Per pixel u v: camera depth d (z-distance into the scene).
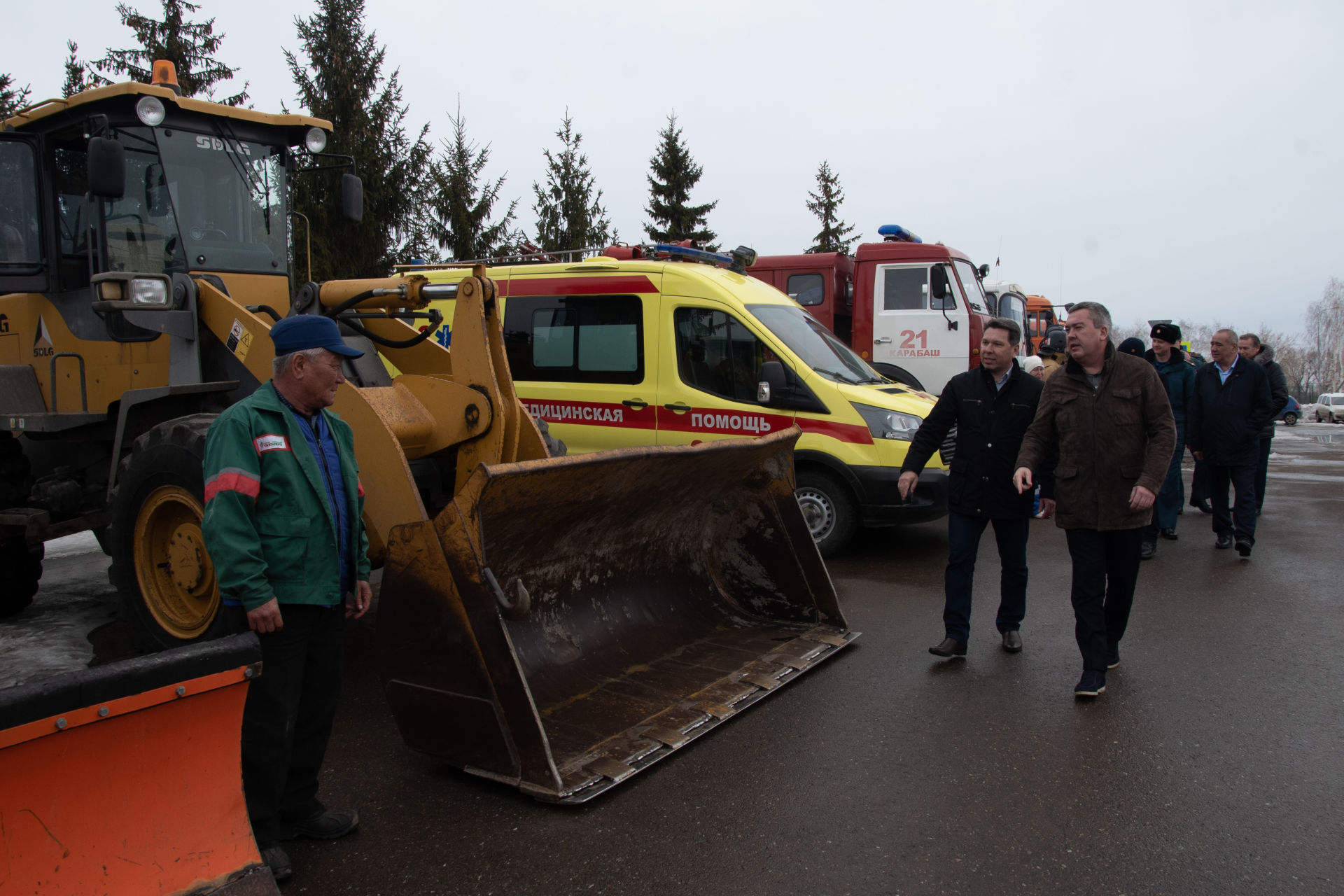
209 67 21.95
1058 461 4.55
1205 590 6.37
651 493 4.35
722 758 3.65
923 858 2.90
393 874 2.84
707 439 7.40
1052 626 5.48
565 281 8.04
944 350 11.62
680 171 32.31
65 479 5.46
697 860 2.90
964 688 4.43
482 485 3.22
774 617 5.26
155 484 4.25
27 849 2.09
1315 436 27.45
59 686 2.10
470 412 4.44
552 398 8.02
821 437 7.10
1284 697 4.30
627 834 3.07
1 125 5.29
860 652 4.98
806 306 12.59
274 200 5.63
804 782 3.44
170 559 4.35
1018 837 3.03
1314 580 6.68
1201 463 9.77
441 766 3.64
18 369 5.52
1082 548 4.35
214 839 2.46
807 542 5.11
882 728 3.95
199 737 2.42
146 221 5.15
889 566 7.09
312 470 2.84
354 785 3.48
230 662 2.43
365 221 20.00
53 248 5.40
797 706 4.20
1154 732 3.90
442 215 21.73
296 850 2.99
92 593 6.55
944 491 6.93
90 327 5.35
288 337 2.84
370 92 20.67
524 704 3.24
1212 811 3.20
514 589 3.90
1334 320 86.31
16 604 5.79
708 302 7.44
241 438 2.71
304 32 20.42
